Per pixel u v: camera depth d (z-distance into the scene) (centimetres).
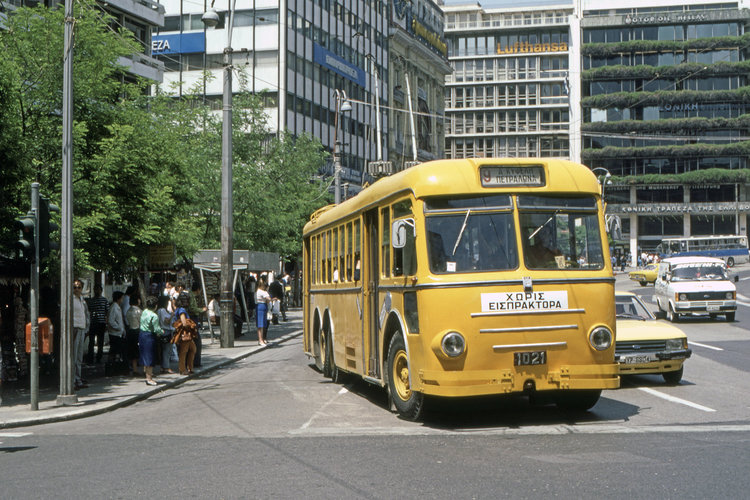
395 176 1179
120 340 1911
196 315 2066
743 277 6612
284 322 3816
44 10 1791
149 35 4234
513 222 1060
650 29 10150
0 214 1514
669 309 3114
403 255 1109
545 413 1173
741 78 9819
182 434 1088
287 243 4231
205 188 3266
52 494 741
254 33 5819
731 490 689
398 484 739
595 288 1066
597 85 10225
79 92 1766
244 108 3559
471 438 976
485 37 11319
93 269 1809
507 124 11225
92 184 1741
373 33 7400
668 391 1404
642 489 698
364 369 1320
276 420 1180
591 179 1097
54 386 1725
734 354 2038
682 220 9938
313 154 4291
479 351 1024
